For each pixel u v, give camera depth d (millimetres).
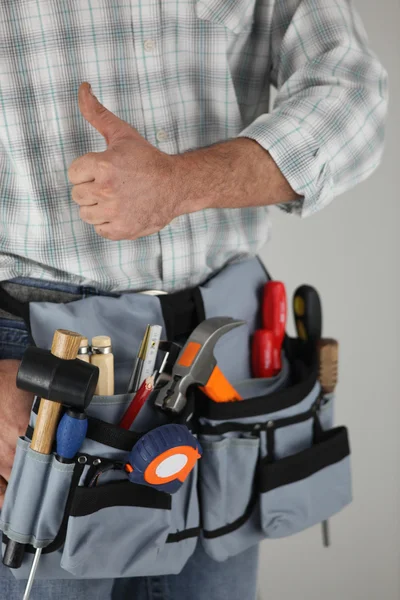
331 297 1959
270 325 1223
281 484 1134
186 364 1039
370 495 2029
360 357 1979
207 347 1051
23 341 1095
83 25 1047
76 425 925
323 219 1915
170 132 1124
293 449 1163
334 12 1163
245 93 1233
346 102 1102
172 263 1138
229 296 1193
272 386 1190
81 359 979
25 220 1092
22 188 1083
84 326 1063
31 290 1117
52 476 952
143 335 1101
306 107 1083
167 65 1105
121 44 1067
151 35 1074
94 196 894
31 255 1100
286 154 1049
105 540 999
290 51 1182
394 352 1967
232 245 1198
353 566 2055
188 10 1093
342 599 2062
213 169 987
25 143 1065
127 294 1109
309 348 1264
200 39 1115
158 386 1069
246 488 1133
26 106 1056
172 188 939
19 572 1017
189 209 979
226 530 1143
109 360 998
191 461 1003
